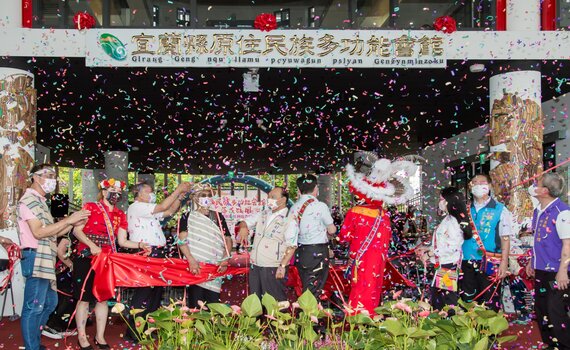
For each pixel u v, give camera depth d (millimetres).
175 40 8727
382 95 11625
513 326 7328
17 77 8734
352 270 6449
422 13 9547
